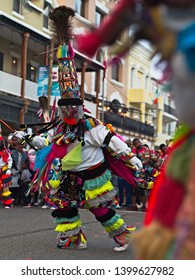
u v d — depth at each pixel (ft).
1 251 15.52
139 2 4.63
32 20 63.98
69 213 16.37
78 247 16.55
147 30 4.76
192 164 5.09
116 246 17.25
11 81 58.90
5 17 56.29
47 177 16.87
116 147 15.99
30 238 18.54
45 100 23.18
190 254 4.88
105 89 87.76
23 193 34.53
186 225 4.93
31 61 69.51
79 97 16.26
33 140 17.37
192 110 4.69
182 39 4.56
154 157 31.09
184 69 4.54
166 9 4.65
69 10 16.35
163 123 125.90
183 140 5.57
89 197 15.93
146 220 6.00
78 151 15.79
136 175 16.52
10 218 25.54
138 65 102.94
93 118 16.26
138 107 101.65
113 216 16.17
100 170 15.99
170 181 5.46
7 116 58.49
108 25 4.71
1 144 32.30
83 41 4.80
